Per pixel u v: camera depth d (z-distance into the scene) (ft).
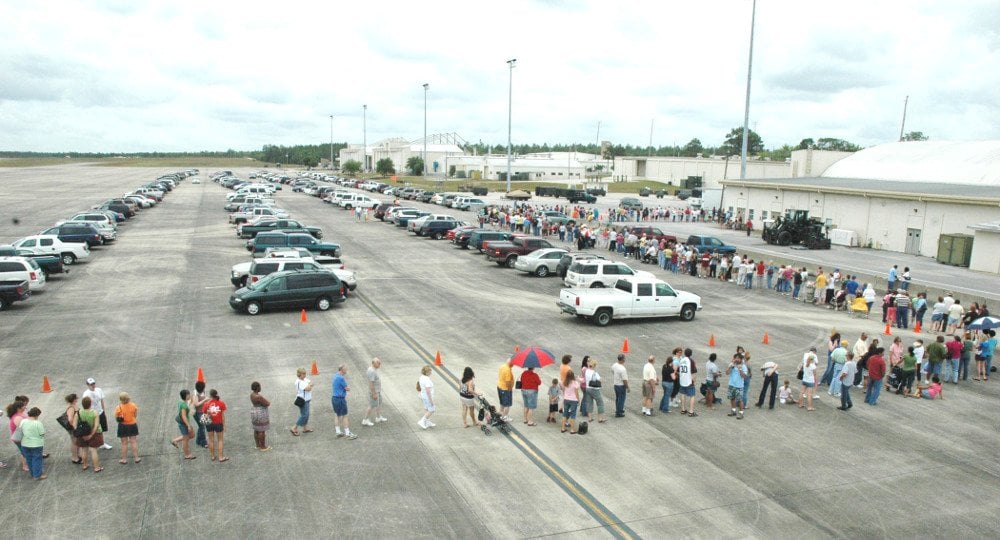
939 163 202.49
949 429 50.75
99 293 91.86
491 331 76.13
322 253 121.80
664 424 50.29
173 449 43.88
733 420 51.52
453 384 57.52
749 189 208.23
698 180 410.72
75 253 113.91
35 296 89.25
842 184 188.14
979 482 41.81
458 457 43.47
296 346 68.23
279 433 46.68
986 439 48.91
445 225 164.35
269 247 117.19
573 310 80.18
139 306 84.48
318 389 55.67
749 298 100.63
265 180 401.08
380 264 123.44
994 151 191.52
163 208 222.89
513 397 55.62
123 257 122.72
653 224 217.15
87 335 70.59
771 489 40.09
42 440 39.60
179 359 63.00
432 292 98.58
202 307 84.69
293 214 212.43
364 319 80.69
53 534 33.94
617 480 40.70
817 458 44.73
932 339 78.02
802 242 162.30
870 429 50.34
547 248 124.06
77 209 203.00
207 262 119.03
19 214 187.83
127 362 61.82
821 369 64.90
